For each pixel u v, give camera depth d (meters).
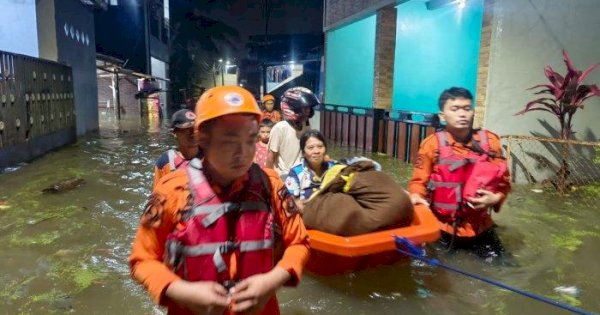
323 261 3.31
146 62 26.45
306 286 3.30
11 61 8.54
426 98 13.01
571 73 6.20
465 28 11.65
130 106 26.64
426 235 3.30
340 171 3.59
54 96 11.10
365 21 13.07
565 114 6.93
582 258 3.78
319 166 3.91
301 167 3.92
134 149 11.08
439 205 3.68
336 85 15.04
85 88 14.73
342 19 13.40
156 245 1.53
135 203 5.72
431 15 12.21
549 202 5.70
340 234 3.27
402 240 3.07
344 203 3.34
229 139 1.42
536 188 6.55
